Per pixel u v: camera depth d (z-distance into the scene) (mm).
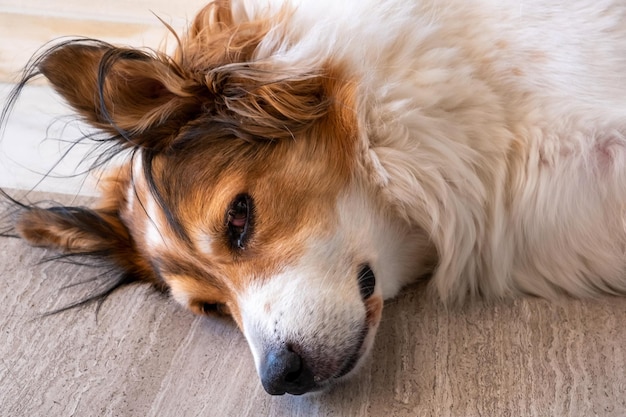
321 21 752
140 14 1171
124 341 818
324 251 720
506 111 767
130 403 760
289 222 721
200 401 750
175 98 729
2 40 1189
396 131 738
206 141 737
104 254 873
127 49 710
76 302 867
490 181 773
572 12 757
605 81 750
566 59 752
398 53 757
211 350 794
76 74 723
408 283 810
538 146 757
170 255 776
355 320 720
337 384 736
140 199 791
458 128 762
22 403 775
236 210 725
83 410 760
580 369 705
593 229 764
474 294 792
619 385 689
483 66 771
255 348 716
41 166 1036
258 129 729
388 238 765
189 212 736
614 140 749
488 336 748
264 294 719
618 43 750
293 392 711
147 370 786
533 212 768
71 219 874
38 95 1125
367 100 735
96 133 772
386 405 712
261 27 756
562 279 779
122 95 723
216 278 753
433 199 758
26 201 983
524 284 787
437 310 783
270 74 732
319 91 746
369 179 747
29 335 838
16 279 901
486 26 773
